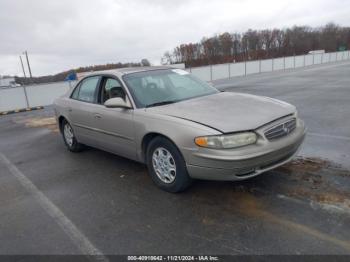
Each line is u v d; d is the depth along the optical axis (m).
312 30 80.88
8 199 3.87
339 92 11.39
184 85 4.55
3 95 16.36
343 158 4.32
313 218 2.85
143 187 3.87
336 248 2.43
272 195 3.35
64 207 3.52
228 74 31.38
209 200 3.37
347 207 2.99
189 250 2.55
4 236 2.99
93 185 4.08
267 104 3.71
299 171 3.93
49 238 2.90
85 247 2.71
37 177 4.58
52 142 6.82
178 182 3.44
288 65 42.38
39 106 16.95
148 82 4.31
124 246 2.68
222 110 3.47
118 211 3.32
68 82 19.12
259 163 3.09
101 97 4.59
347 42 79.62
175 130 3.28
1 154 6.17
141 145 3.82
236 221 2.91
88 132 4.89
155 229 2.90
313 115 7.52
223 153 2.99
